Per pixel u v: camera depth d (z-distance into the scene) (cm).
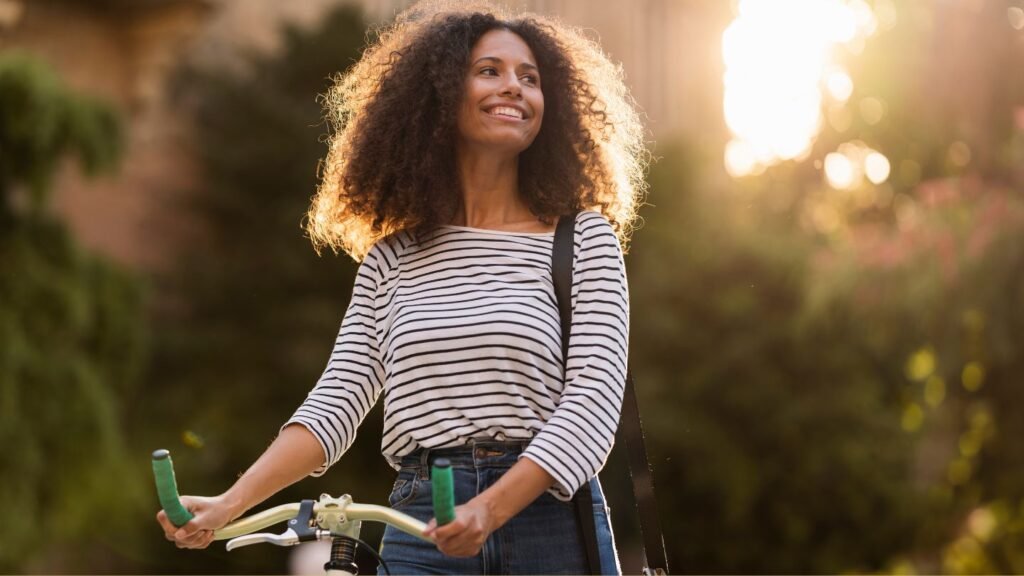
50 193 1155
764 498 1510
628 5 1902
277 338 1454
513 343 261
